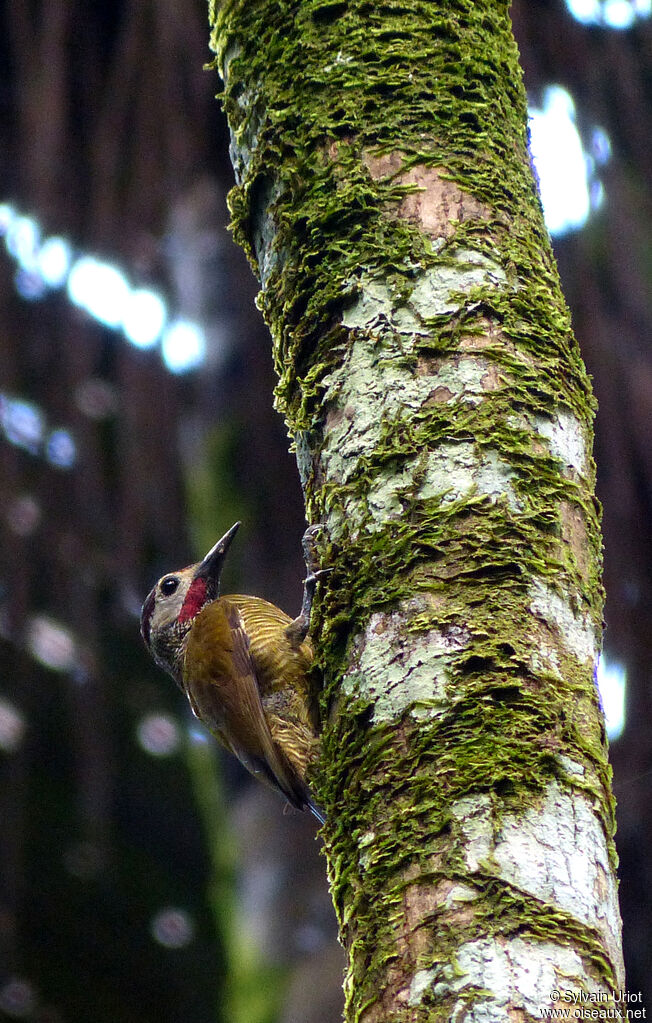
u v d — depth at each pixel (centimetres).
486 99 612
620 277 1116
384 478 544
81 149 1069
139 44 998
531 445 542
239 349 1327
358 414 561
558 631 511
